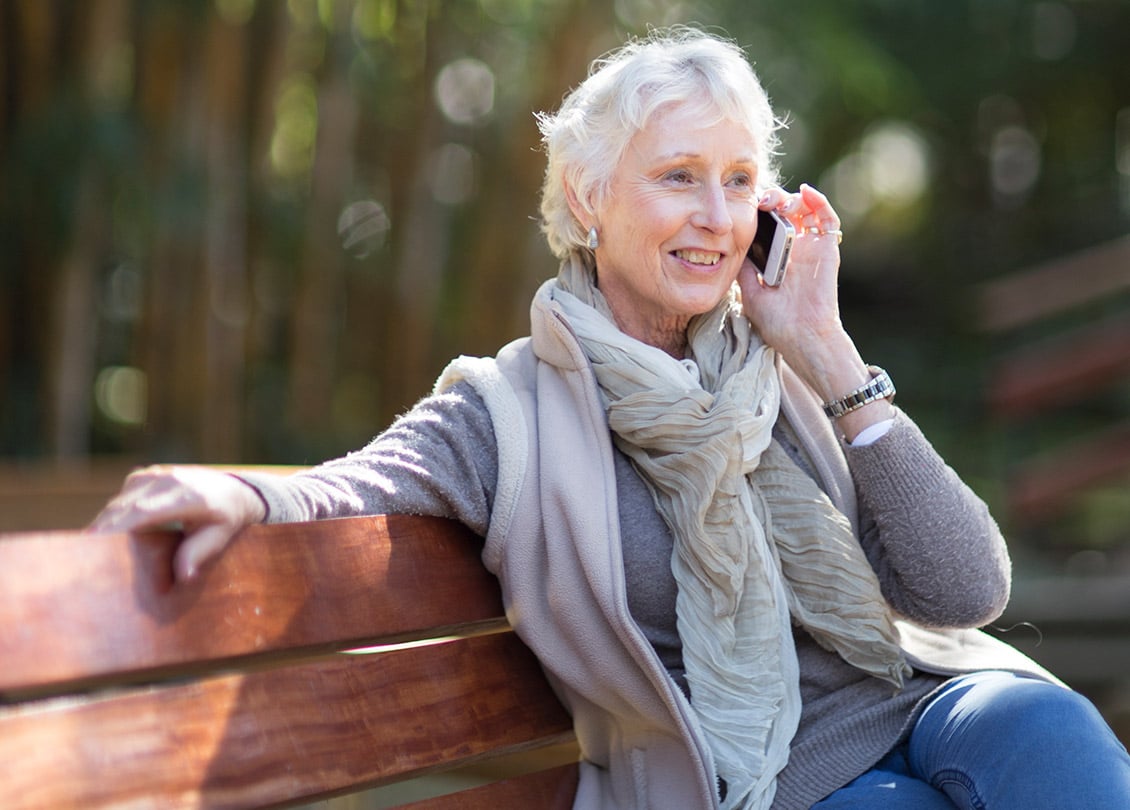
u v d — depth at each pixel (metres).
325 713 2.07
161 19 8.23
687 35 2.67
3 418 8.35
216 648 1.87
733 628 2.41
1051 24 17.30
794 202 2.62
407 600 2.28
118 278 9.35
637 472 2.51
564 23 9.56
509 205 10.21
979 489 9.81
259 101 9.27
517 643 2.58
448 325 10.62
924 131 17.94
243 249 9.41
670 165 2.47
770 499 2.54
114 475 5.38
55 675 1.63
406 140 10.32
